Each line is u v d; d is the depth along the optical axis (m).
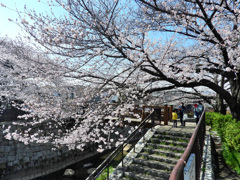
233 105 8.91
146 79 7.42
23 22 4.77
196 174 3.31
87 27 5.22
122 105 5.70
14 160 12.22
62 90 7.73
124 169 6.36
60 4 4.88
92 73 6.05
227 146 6.32
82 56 5.56
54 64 5.68
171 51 6.46
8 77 11.40
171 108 12.21
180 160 2.03
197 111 10.29
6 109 12.97
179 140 7.91
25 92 10.91
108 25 5.16
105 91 6.04
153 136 8.66
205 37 6.74
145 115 10.30
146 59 5.34
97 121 6.75
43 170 13.52
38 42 5.07
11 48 7.27
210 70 7.68
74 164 15.66
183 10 6.32
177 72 7.17
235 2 6.25
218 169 5.46
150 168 6.24
